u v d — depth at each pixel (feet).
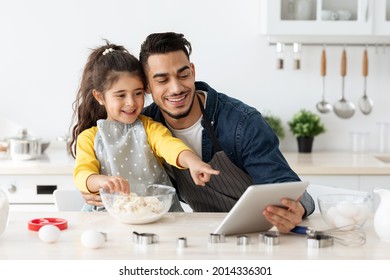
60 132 16.48
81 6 16.19
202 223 8.31
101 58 9.44
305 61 16.49
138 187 8.98
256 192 7.10
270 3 15.07
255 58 16.43
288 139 16.61
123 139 9.47
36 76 16.33
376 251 6.98
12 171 14.03
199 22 16.29
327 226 8.25
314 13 15.17
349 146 16.76
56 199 10.60
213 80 16.44
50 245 7.20
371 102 16.67
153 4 16.21
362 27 15.20
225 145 9.53
